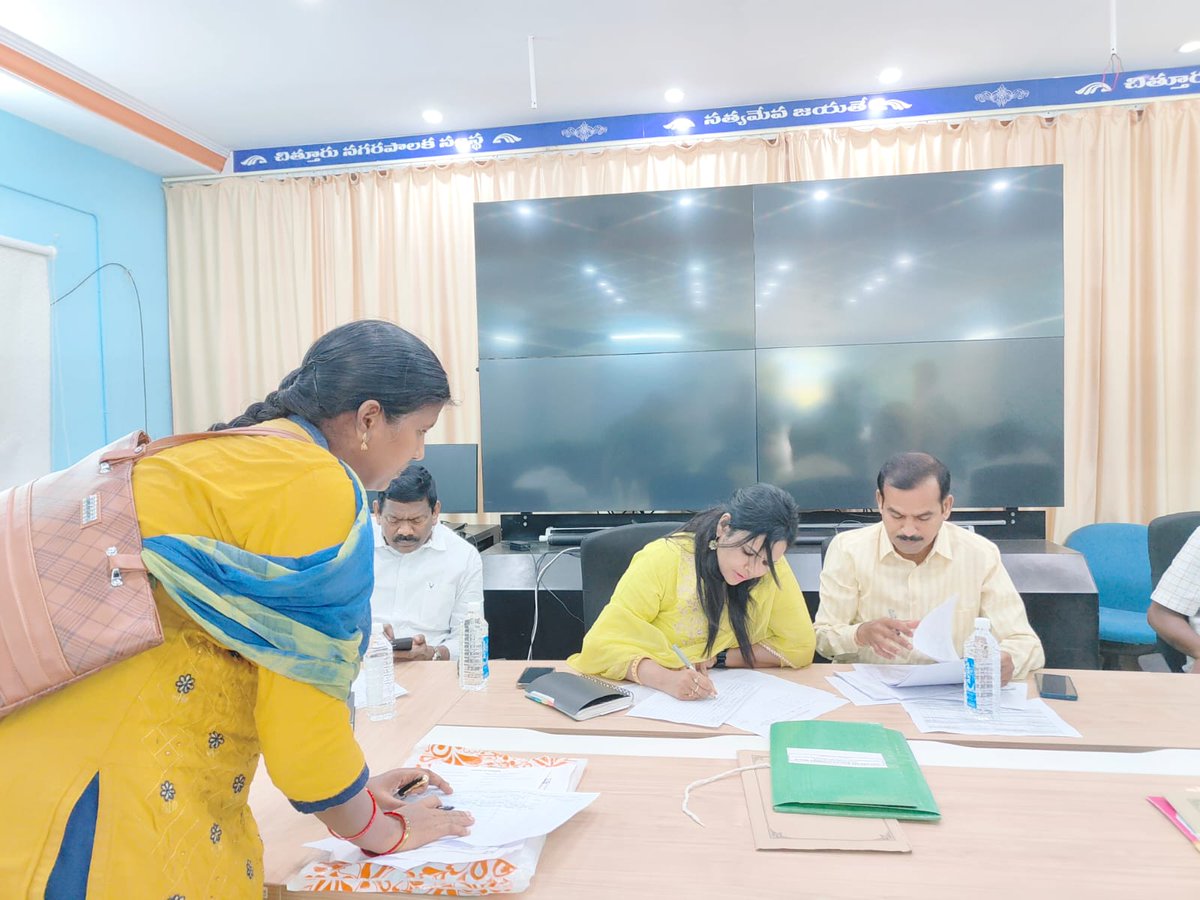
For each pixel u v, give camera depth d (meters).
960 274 2.93
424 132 3.85
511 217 3.17
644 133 3.70
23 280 3.03
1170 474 3.31
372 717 1.41
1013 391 2.91
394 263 3.91
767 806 1.03
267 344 4.01
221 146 3.94
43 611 0.71
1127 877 0.86
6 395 2.95
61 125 3.32
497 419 3.21
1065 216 3.36
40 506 0.77
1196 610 1.88
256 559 0.74
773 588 1.68
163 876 0.71
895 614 1.84
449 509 3.26
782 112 3.59
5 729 0.72
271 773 0.78
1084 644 2.56
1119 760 1.17
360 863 0.91
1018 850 0.92
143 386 3.90
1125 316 3.31
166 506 0.77
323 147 3.94
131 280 3.83
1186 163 3.27
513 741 1.29
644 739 1.29
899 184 2.96
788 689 1.49
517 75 3.26
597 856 0.93
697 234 3.08
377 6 2.72
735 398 3.08
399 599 2.20
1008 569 2.65
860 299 2.99
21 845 0.69
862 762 1.12
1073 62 3.24
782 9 2.79
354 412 0.87
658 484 3.13
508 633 2.83
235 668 0.80
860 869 0.89
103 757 0.71
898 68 3.27
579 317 3.15
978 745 1.23
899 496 1.67
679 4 2.75
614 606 1.65
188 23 2.79
